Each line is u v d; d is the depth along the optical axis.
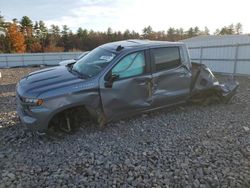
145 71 5.07
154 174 3.38
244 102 6.97
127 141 4.40
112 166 3.57
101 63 4.86
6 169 3.49
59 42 79.19
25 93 4.23
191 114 5.82
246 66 13.52
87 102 4.49
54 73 4.95
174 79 5.48
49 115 4.18
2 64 29.02
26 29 71.88
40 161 3.73
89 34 84.62
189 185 3.16
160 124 5.18
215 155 3.89
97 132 4.77
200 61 17.25
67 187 3.10
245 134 4.69
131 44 5.27
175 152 3.98
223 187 3.12
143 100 5.11
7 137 4.57
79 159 3.78
